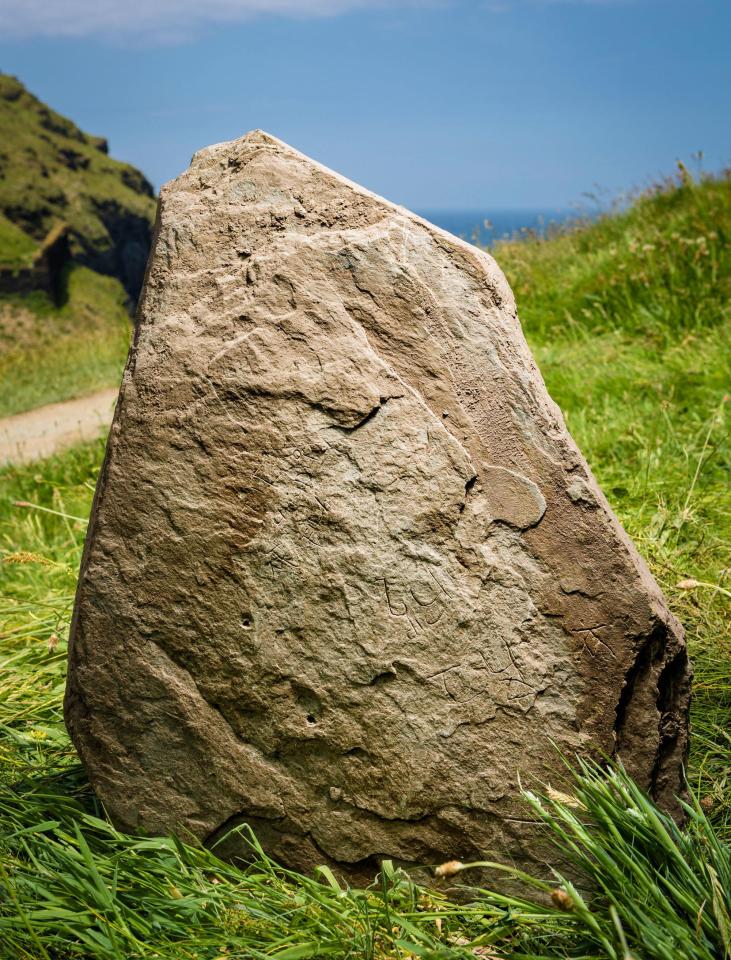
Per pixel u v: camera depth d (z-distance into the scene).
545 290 7.73
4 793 2.15
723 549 3.46
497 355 1.93
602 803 1.81
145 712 1.97
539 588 1.91
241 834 1.99
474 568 1.90
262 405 1.90
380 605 1.90
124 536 1.93
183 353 1.92
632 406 4.90
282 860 2.01
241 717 1.95
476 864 1.74
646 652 1.93
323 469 1.89
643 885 1.69
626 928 1.71
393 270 1.91
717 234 6.73
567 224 9.25
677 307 6.16
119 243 43.91
